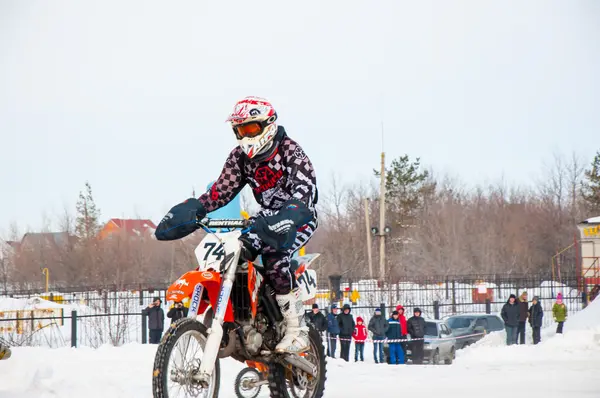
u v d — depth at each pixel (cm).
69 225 7838
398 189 8025
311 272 816
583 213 7706
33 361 871
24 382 805
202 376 578
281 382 673
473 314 2855
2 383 793
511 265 7175
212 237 625
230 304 618
